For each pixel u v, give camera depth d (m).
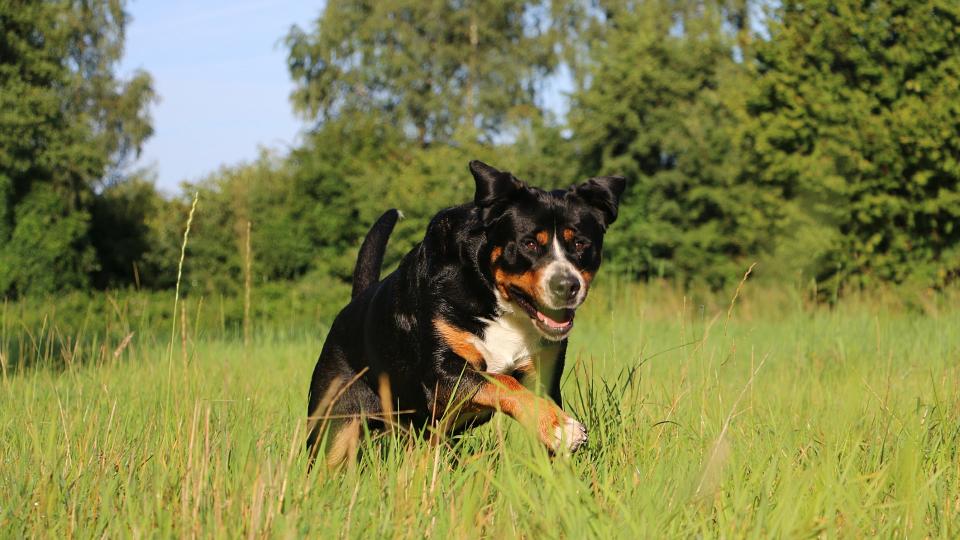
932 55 18.47
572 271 4.04
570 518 2.82
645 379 5.70
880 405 4.55
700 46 26.33
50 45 28.42
